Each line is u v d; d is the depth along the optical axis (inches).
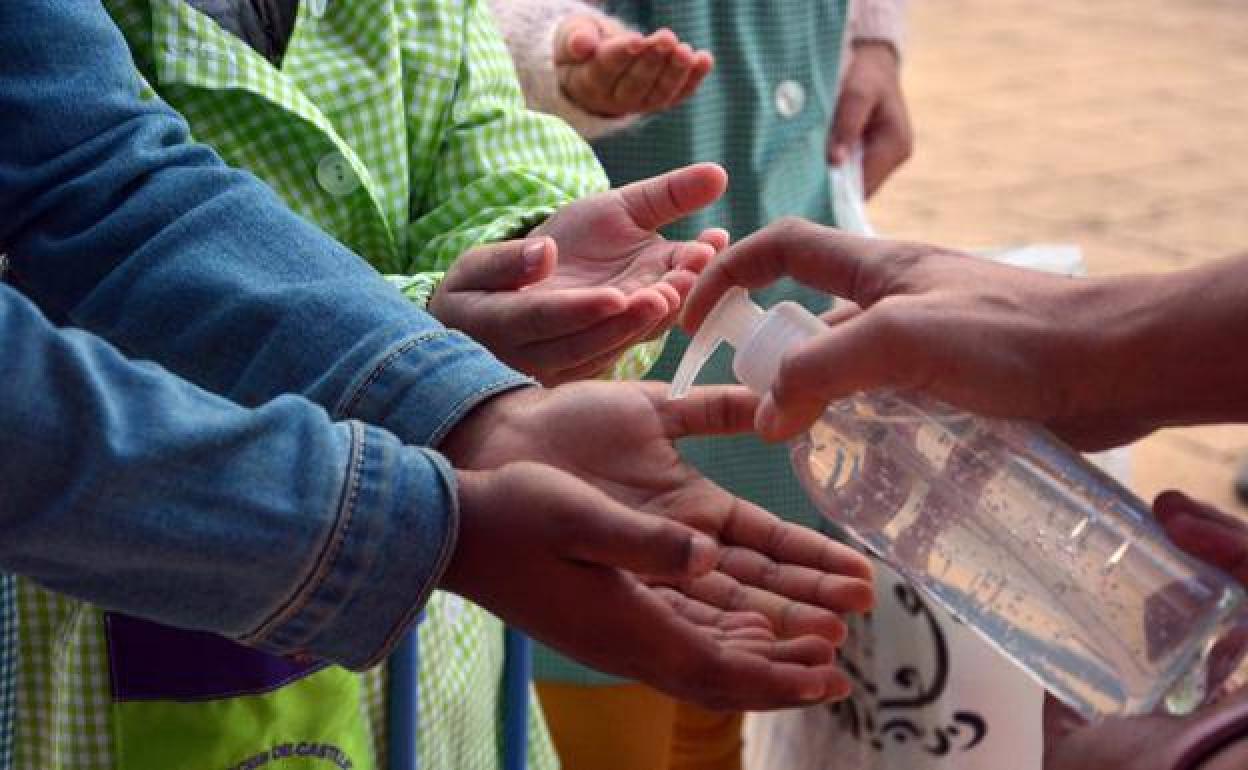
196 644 53.3
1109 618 43.4
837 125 102.4
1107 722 41.9
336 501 41.5
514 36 80.1
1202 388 42.1
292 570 41.3
